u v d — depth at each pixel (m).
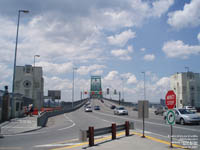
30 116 35.50
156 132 15.89
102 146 10.80
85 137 10.70
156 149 9.95
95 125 22.67
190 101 72.56
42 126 22.75
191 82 73.44
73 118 34.88
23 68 69.50
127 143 11.43
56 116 41.03
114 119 30.88
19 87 67.88
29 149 10.61
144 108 13.34
